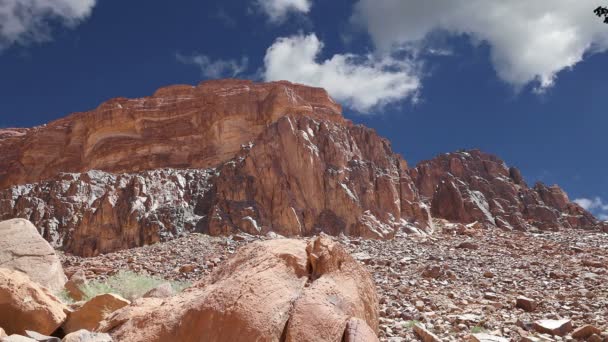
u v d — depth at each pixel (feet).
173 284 46.91
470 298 41.42
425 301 40.16
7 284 25.66
